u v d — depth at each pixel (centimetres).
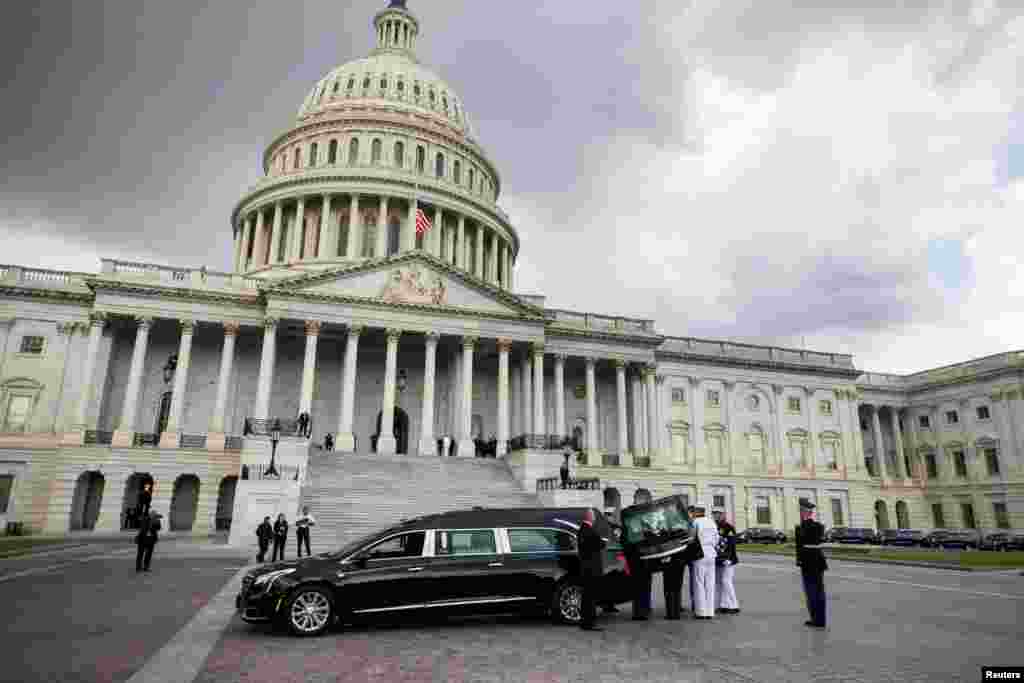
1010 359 7044
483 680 913
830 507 7044
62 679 888
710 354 6969
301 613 1223
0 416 4866
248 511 3394
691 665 1003
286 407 5594
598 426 6512
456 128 8350
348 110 7856
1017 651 1112
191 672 941
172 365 5375
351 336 5169
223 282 5425
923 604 1697
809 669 981
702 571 1457
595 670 971
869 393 7950
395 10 9356
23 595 1625
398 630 1289
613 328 6475
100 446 4681
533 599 1342
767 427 7044
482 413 6044
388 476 4212
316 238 7000
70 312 5156
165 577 2048
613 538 1501
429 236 7081
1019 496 6775
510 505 4062
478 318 5519
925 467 7875
